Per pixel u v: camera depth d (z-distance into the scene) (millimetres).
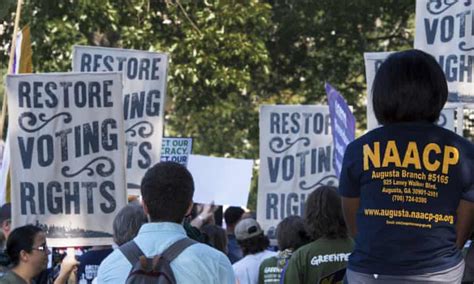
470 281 7680
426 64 6742
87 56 17781
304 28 36562
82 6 31109
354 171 6746
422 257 6465
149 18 32594
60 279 11406
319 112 19297
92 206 12664
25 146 12750
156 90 17547
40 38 31156
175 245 6914
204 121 39500
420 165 6559
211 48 33062
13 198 12727
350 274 6699
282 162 19328
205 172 18859
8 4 20500
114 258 6980
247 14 32688
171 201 7020
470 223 6664
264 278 11336
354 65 38500
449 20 14648
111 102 12742
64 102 12758
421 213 6504
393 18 37531
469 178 6566
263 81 37781
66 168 12711
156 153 17141
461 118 14742
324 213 9203
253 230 13531
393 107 6699
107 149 12719
